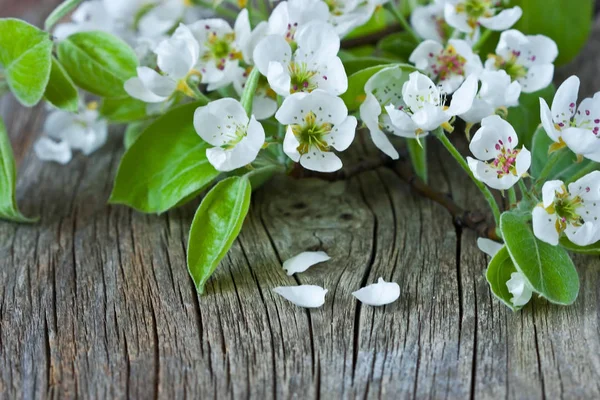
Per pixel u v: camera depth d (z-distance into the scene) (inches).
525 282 22.1
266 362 21.9
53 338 22.5
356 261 23.6
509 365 21.7
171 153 24.2
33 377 21.9
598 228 21.8
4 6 31.7
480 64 23.6
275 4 28.9
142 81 23.3
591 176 21.9
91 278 23.5
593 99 22.3
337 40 22.6
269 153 24.0
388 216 24.7
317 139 22.5
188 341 22.3
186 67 23.2
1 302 23.2
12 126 27.9
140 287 23.3
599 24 29.9
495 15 24.2
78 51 24.2
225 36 23.9
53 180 26.1
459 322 22.4
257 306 22.8
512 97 22.6
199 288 22.7
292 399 21.4
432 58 24.0
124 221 24.8
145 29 26.1
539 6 26.2
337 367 21.8
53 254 24.2
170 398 21.5
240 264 23.6
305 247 24.0
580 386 21.4
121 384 21.7
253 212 24.9
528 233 22.3
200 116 22.5
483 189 22.7
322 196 25.2
